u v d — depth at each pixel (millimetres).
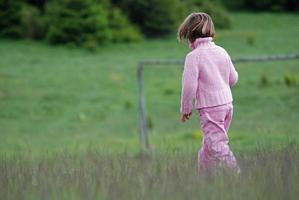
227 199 7191
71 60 76500
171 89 62344
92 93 62594
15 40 86125
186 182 7805
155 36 88938
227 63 10609
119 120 52469
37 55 78938
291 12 101438
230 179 8070
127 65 73000
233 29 91000
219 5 98188
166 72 69875
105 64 73750
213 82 10383
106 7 88000
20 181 8750
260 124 43938
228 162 9742
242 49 78562
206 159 10320
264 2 102312
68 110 57094
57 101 60094
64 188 7840
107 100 60031
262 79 60000
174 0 89688
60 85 65500
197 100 10523
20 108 57781
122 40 85312
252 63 70312
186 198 7039
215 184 7738
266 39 83500
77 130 49375
